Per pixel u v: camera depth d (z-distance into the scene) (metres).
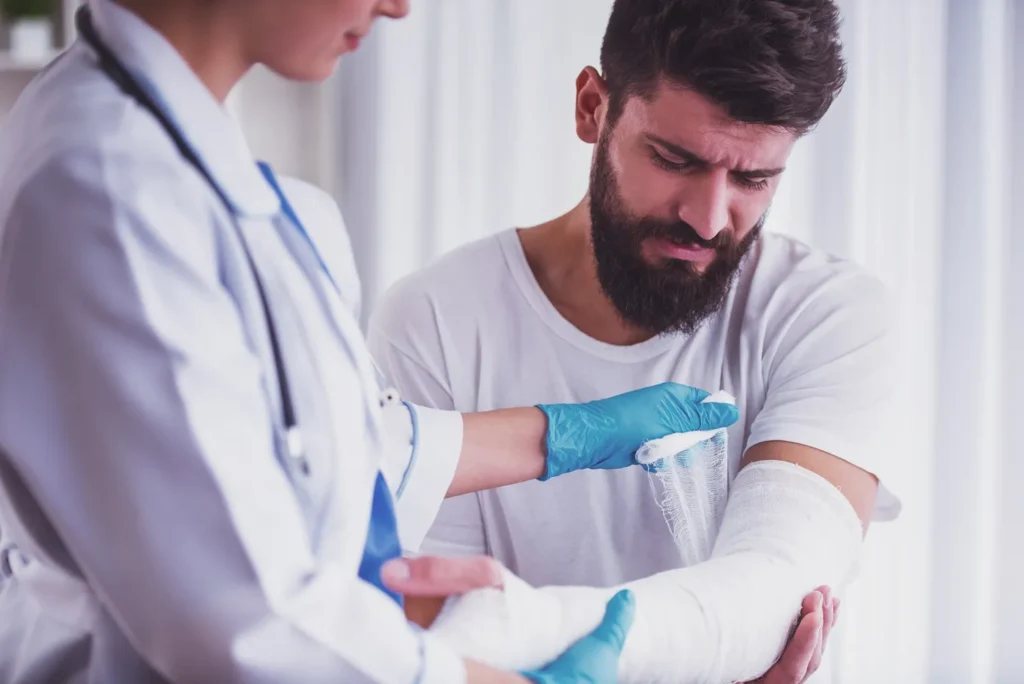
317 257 0.77
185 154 0.65
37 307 0.57
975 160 1.71
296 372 0.68
